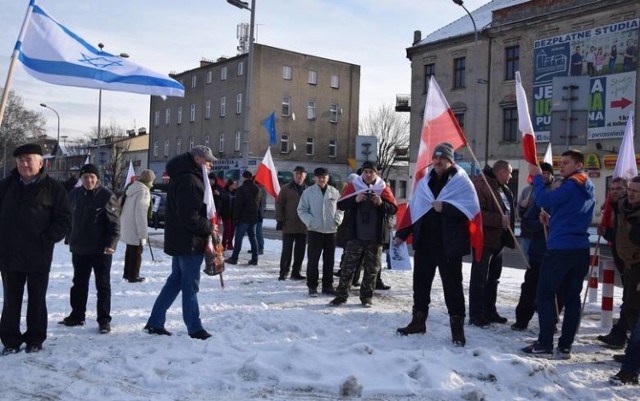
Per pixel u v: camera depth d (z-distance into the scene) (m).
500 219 7.18
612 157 28.47
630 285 6.20
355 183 8.32
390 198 8.32
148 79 7.08
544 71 31.50
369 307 8.23
